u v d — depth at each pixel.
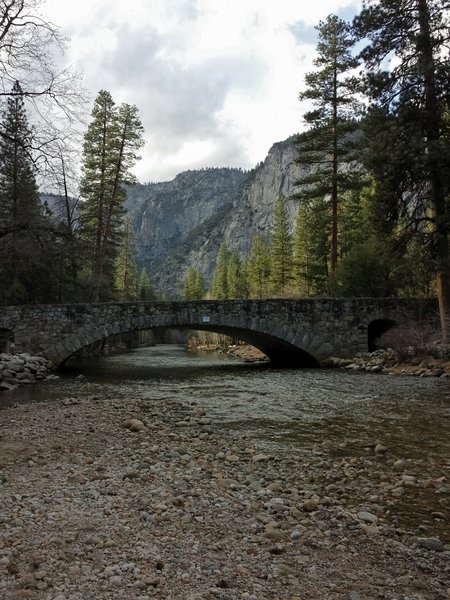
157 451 8.38
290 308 25.05
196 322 24.41
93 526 4.94
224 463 7.74
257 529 5.03
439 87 18.81
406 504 5.91
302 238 53.53
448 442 9.06
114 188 36.09
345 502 6.00
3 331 27.02
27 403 14.23
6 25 12.55
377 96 20.73
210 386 18.36
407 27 20.05
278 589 3.81
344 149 32.16
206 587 3.79
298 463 7.81
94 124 35.94
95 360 36.19
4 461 7.56
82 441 9.10
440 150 17.81
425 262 19.92
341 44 31.42
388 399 14.01
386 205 20.50
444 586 3.94
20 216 16.77
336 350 25.12
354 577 4.06
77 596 3.55
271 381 19.50
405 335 22.00
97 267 35.56
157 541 4.64
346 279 28.08
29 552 4.27
